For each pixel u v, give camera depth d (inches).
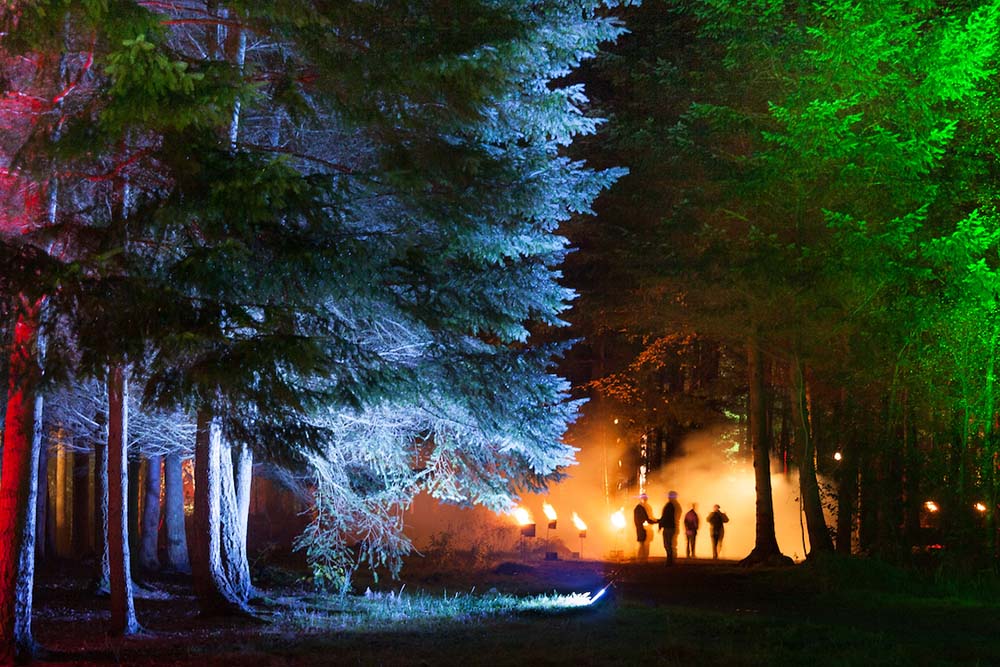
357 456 717.3
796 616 617.0
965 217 850.8
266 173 431.8
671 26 1132.5
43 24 410.9
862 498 874.1
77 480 1150.3
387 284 554.3
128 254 445.4
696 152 914.1
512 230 580.7
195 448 688.4
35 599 757.3
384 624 612.4
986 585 741.3
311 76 499.8
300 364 446.6
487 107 534.0
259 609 687.1
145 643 542.0
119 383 510.0
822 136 792.9
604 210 1119.6
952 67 786.2
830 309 826.2
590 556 1203.9
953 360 807.7
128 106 396.2
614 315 1109.7
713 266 861.8
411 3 488.7
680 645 473.7
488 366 634.2
